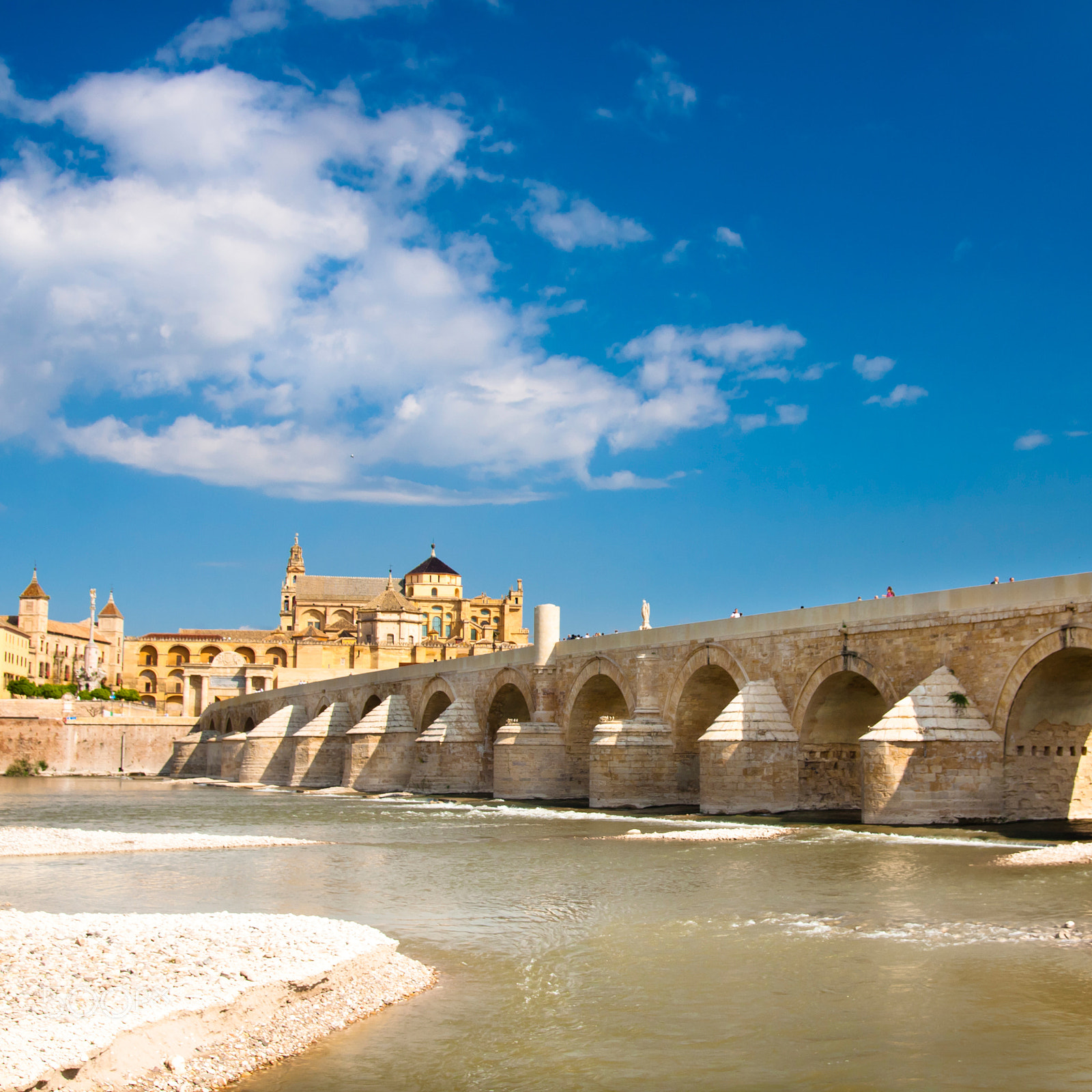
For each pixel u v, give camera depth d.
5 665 192.25
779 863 33.56
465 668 81.81
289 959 19.67
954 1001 18.02
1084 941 21.59
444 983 20.20
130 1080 14.90
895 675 45.22
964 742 40.47
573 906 27.91
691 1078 15.22
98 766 145.88
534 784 68.12
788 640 51.00
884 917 24.70
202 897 30.45
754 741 49.25
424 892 30.83
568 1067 15.71
